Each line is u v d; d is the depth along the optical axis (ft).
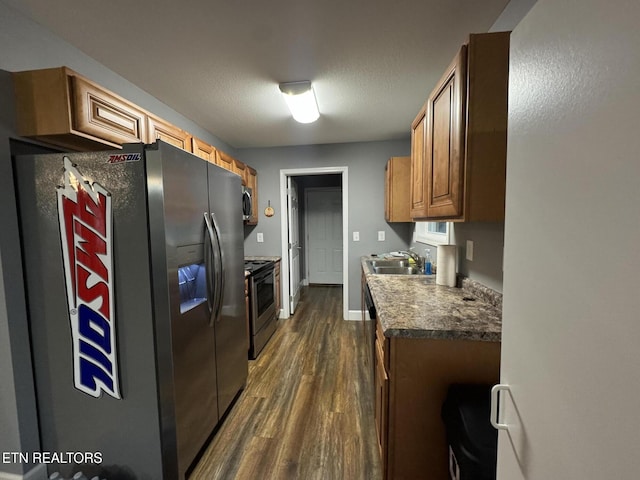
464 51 3.58
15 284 4.11
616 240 1.19
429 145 4.94
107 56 5.40
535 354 1.83
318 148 11.63
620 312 1.17
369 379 7.38
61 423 4.33
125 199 3.99
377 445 5.17
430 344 3.84
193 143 7.52
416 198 5.95
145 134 5.63
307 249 18.45
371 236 11.58
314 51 5.35
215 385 5.47
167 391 4.17
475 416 3.23
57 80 4.05
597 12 1.28
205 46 5.15
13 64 4.16
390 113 8.30
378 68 5.96
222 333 5.77
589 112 1.34
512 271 2.17
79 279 4.13
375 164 11.33
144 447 4.22
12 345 4.09
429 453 3.96
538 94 1.79
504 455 2.28
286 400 6.55
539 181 1.79
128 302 4.09
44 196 4.10
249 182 11.19
